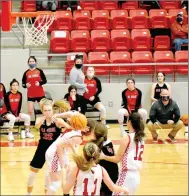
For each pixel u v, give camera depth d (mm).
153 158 9844
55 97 13227
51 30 15023
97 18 15297
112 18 15445
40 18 12133
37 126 7195
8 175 8727
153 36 15062
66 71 13641
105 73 13664
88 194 5504
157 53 14047
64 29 15047
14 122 11664
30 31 11859
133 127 6277
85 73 13531
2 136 11797
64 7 16250
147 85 13328
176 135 11938
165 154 10148
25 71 12742
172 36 14867
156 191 7926
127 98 12055
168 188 8062
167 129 12414
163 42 14641
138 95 12062
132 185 6242
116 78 13859
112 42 14461
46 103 7113
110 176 6426
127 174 6262
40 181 8438
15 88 11750
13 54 13242
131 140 6238
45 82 12391
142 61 13750
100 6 16438
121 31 14797
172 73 13898
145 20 15414
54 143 6941
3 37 14305
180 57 13844
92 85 12500
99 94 13344
